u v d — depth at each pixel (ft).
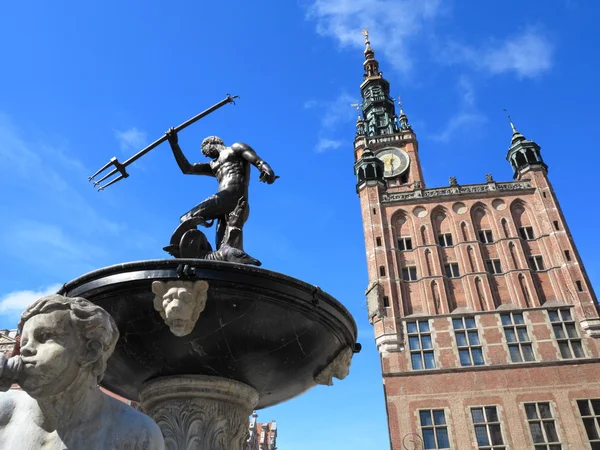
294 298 10.96
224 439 11.71
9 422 5.47
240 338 10.96
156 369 11.51
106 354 5.63
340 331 12.48
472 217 105.09
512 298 93.91
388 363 88.28
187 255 12.72
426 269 98.73
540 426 79.30
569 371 83.51
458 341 89.56
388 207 108.88
